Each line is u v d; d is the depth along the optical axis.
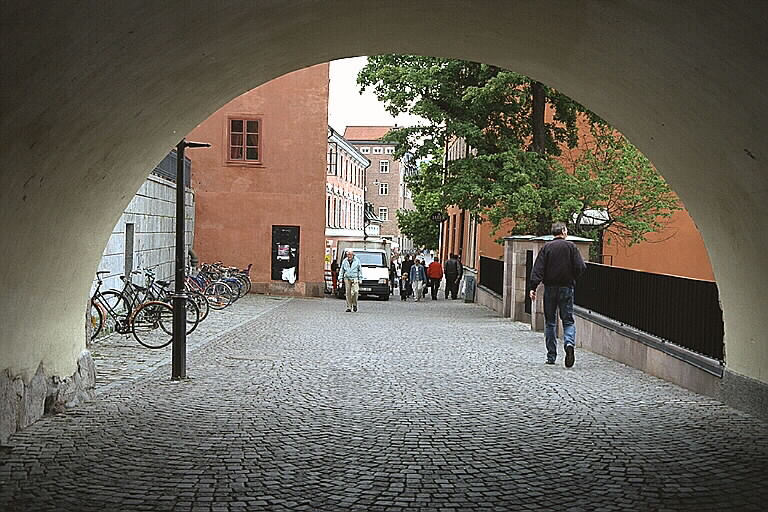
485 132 27.75
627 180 27.11
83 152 7.91
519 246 23.44
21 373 7.97
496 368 13.16
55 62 5.96
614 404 9.86
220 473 6.55
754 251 8.98
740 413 9.28
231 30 7.90
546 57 10.19
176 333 11.62
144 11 6.16
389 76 27.48
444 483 6.36
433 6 8.83
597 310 15.78
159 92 8.49
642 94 9.41
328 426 8.46
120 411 9.05
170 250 25.77
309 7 8.20
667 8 6.71
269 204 34.59
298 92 34.47
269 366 13.16
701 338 10.85
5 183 6.65
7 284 7.40
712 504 5.87
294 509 5.66
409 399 10.19
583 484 6.37
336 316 24.81
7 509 5.51
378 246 40.81
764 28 5.99
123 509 5.58
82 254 9.20
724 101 7.79
